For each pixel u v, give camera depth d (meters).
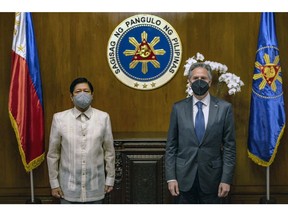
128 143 4.25
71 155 3.34
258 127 4.44
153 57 4.66
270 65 4.39
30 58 4.44
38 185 4.74
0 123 4.71
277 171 4.73
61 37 4.64
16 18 4.40
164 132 4.67
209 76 3.43
